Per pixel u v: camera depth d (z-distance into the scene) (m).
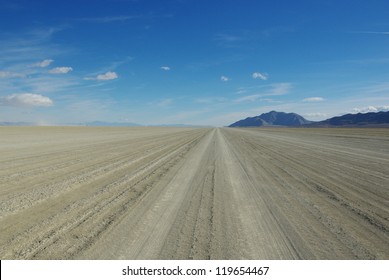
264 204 8.70
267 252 5.54
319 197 9.56
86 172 13.20
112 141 33.22
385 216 7.76
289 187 10.91
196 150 23.83
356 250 5.70
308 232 6.54
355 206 8.61
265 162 17.25
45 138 36.06
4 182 10.94
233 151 23.36
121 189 10.19
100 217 7.24
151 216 7.39
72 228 6.48
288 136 49.41
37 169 13.68
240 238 6.14
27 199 8.74
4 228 6.43
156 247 5.62
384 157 19.97
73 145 26.80
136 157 18.80
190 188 10.54
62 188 10.16
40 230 6.34
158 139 38.03
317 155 20.92
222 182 11.61
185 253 5.41
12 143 27.52
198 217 7.39
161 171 13.84
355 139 40.16
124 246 5.63
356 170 14.68
